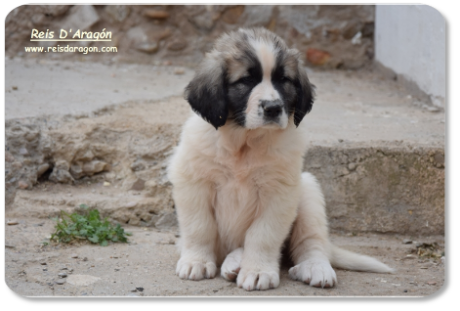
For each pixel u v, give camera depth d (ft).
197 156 16.84
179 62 44.60
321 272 16.60
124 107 29.60
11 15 42.65
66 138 25.43
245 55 16.02
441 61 31.89
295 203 17.17
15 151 24.66
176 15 44.42
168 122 26.94
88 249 19.75
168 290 15.87
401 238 24.03
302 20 45.19
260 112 15.53
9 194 23.85
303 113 17.15
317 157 24.23
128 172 25.79
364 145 24.47
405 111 31.96
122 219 23.76
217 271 17.74
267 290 16.11
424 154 24.23
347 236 24.04
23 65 39.60
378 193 24.32
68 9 43.50
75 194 24.45
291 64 16.65
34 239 20.21
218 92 16.29
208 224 17.43
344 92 37.40
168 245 20.99
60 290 15.83
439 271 19.20
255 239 16.87
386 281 17.60
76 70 39.50
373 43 45.62
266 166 16.71
